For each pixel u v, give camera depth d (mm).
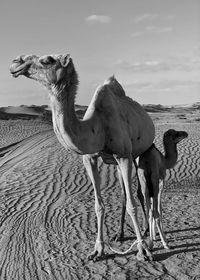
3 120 50219
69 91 6938
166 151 9219
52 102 6965
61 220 11148
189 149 21516
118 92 8664
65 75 6863
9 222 11367
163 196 13305
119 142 7691
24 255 8758
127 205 7875
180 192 13867
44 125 47219
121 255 8188
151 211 8359
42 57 6848
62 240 9422
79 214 11641
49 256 8531
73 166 19250
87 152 7375
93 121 7469
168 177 16312
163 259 7871
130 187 7844
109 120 7680
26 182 16875
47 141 30094
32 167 19938
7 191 15469
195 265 7516
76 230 10094
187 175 16516
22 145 31406
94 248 8406
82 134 7184
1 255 8938
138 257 7891
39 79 6938
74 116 7090
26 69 6961
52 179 17078
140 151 8461
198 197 13008
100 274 7461
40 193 14852
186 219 10359
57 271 7770
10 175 18625
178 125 38188
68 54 6840
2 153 28953
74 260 8188
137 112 8562
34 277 7645
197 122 45031
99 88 7844
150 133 8656
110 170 17812
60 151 23547
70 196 14125
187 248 8281
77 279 7363
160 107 132250
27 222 11219
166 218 10555
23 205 13258
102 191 14727
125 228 9875
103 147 7742
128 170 7871
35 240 9641
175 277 7129
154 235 8781
